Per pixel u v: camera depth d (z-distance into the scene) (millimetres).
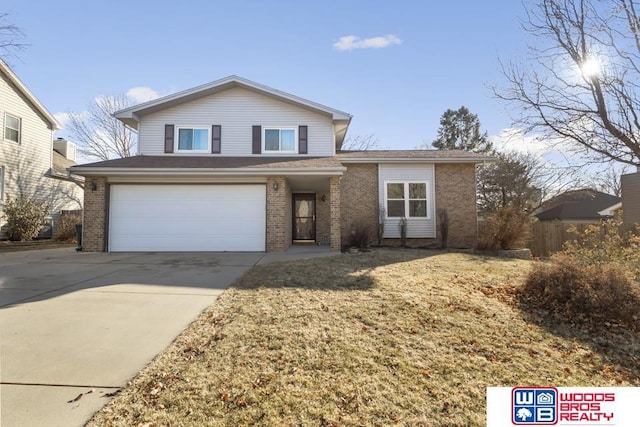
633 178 17406
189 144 13727
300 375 3143
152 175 11062
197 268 8008
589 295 5164
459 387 3078
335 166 11438
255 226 11500
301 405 2705
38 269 7879
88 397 2725
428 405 2781
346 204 13672
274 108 13992
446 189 13734
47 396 2723
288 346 3705
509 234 11930
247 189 11570
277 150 13898
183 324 4328
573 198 23594
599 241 8000
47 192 19078
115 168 10812
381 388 2986
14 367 3176
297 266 7941
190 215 11492
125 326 4238
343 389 2941
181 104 13836
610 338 4473
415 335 4121
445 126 37594
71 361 3312
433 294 5828
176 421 2475
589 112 8297
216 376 3084
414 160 13391
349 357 3506
